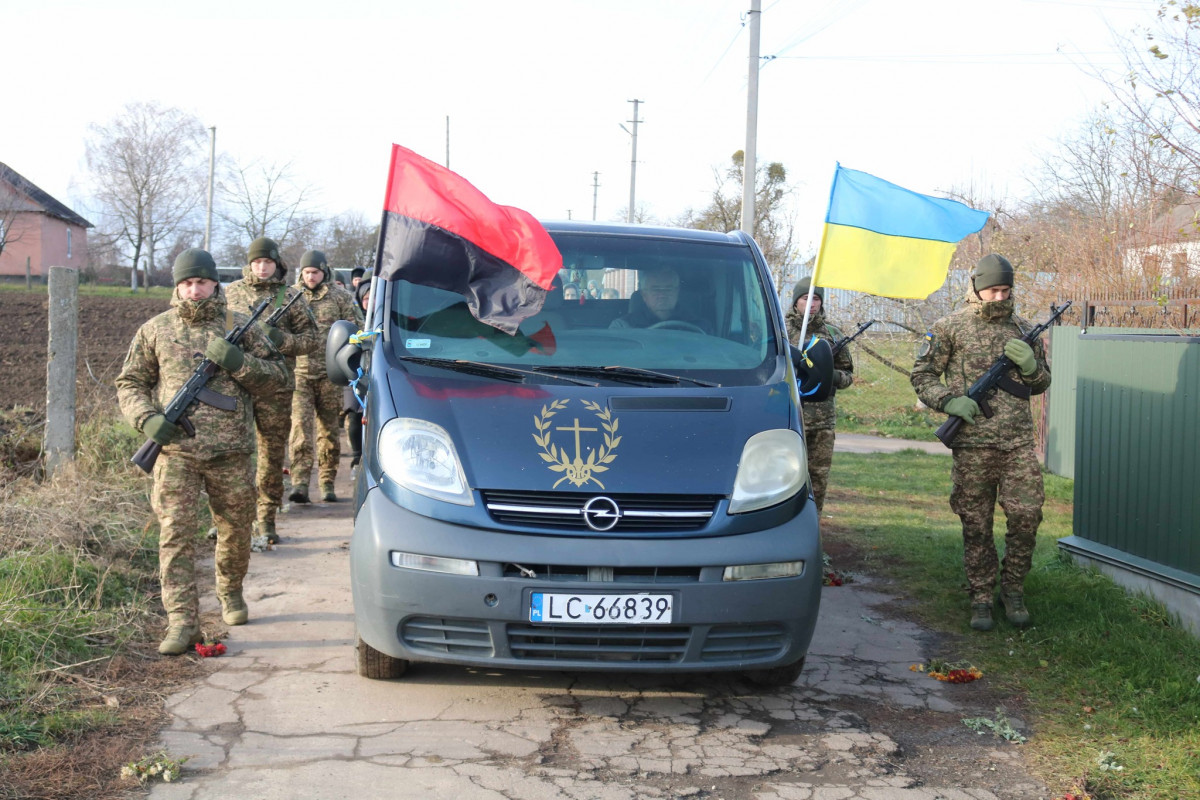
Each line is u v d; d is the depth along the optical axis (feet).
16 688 12.65
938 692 14.80
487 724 12.91
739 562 12.58
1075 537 21.39
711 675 15.17
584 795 11.03
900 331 68.39
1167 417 18.21
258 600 18.12
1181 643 16.26
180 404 15.03
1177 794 11.41
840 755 12.39
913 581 21.20
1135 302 31.42
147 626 16.07
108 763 11.23
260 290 23.13
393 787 11.02
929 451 45.73
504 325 15.03
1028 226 55.57
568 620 12.33
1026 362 17.29
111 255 191.52
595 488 12.62
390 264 15.23
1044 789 11.62
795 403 14.75
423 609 12.43
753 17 61.87
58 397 24.89
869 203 19.44
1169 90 29.89
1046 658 16.28
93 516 20.61
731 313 16.37
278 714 12.95
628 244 17.03
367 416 14.25
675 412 13.93
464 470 12.80
